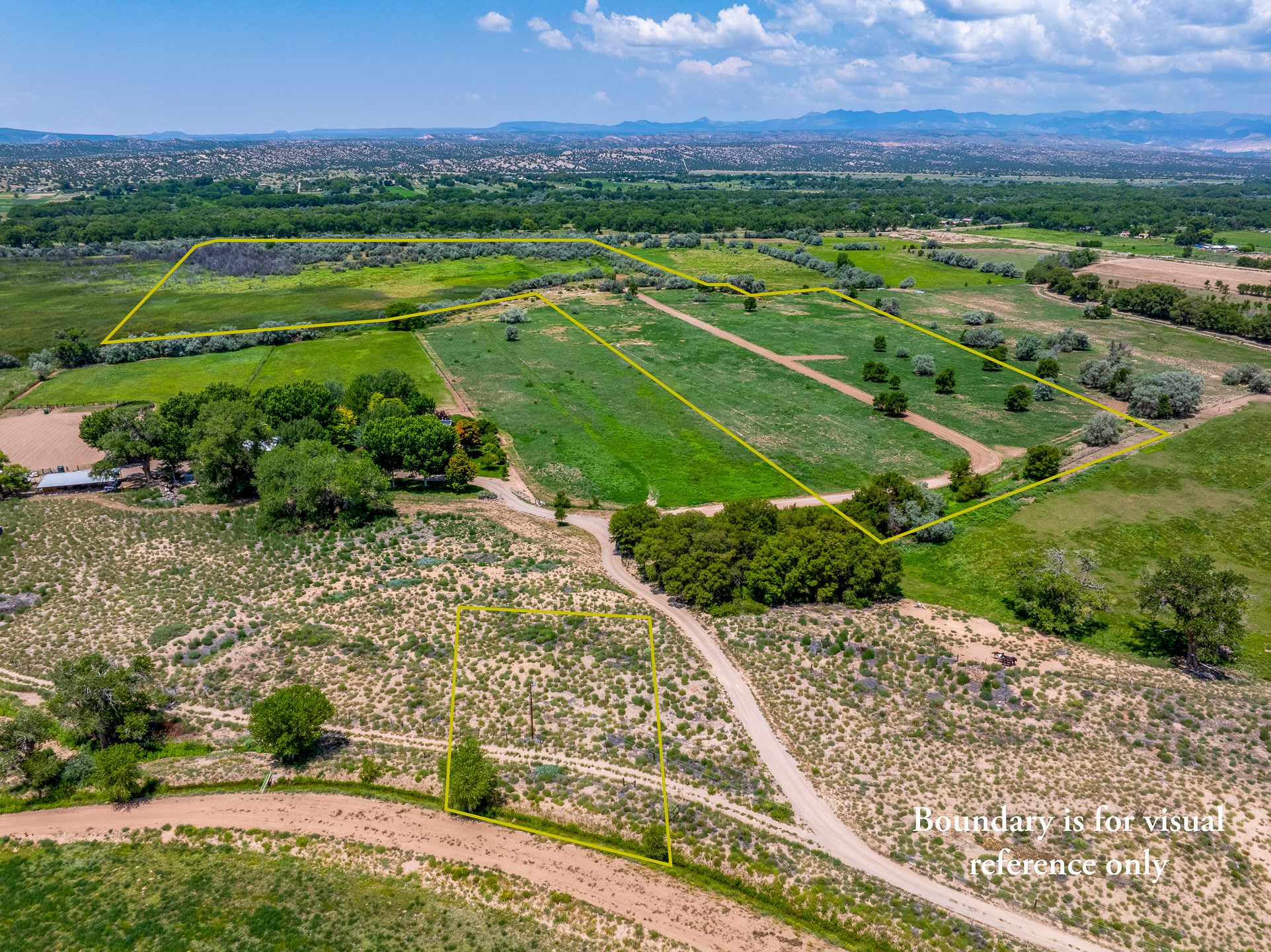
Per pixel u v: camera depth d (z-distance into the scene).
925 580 87.31
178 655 68.88
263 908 44.81
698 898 46.53
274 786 54.91
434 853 49.09
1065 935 44.31
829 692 64.81
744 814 53.00
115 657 68.19
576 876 47.75
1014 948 43.25
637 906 45.81
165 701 63.06
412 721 61.44
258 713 55.97
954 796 54.62
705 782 55.59
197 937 42.88
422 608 76.38
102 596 77.81
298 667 67.94
